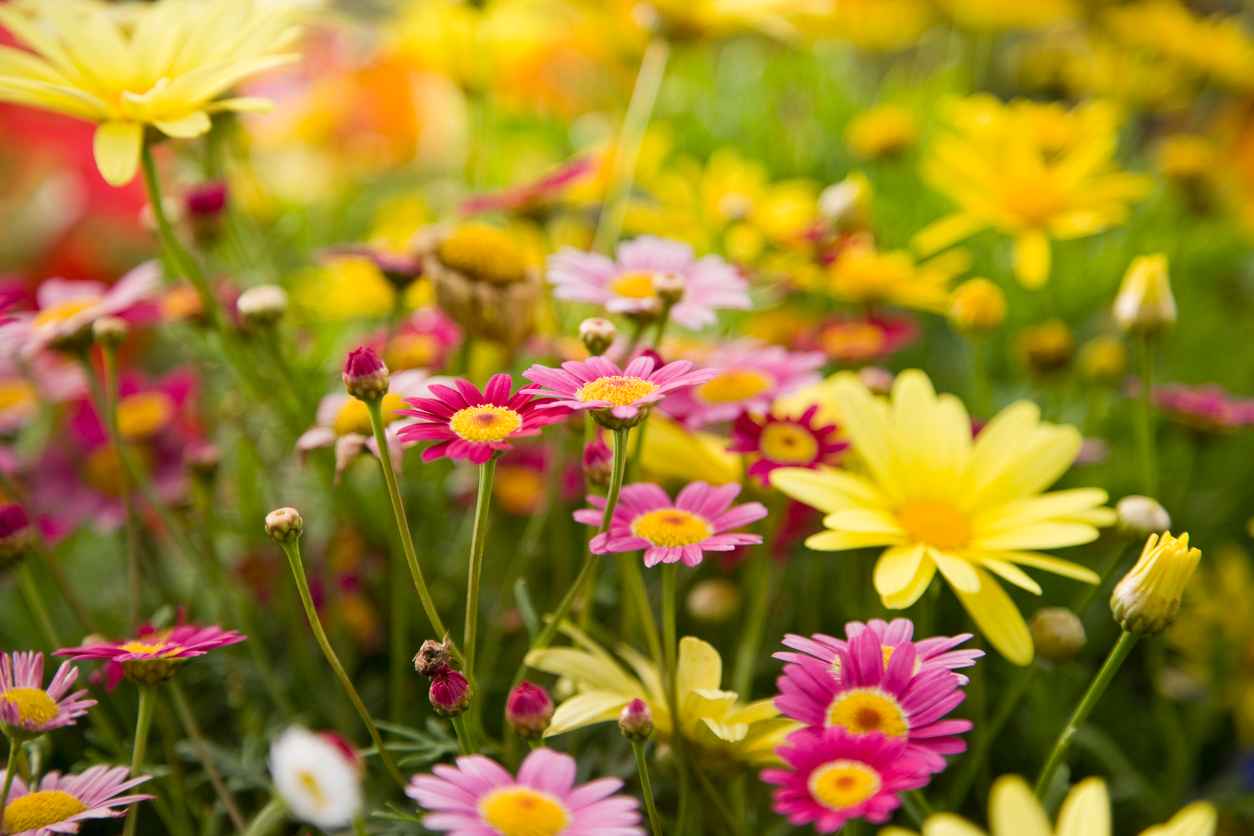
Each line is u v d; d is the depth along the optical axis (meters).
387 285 0.69
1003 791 0.49
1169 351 0.96
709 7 0.79
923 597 0.62
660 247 0.67
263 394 0.72
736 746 0.58
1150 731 0.74
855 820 0.56
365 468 0.76
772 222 0.84
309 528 0.76
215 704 0.70
